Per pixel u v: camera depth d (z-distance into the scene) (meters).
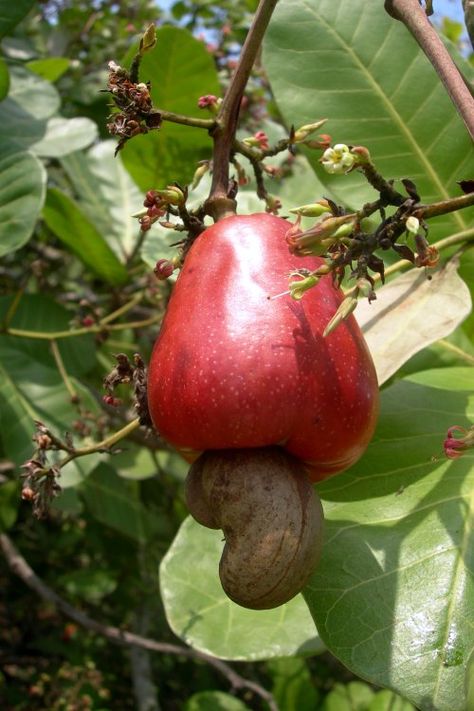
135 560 0.99
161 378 0.31
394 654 0.33
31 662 1.08
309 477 0.33
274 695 0.83
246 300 0.31
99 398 0.77
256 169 0.37
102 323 0.63
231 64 0.90
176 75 0.56
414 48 0.46
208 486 0.31
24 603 1.11
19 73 0.65
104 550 0.98
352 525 0.36
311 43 0.47
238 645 0.40
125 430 0.40
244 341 0.30
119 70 0.33
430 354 0.47
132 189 0.79
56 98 0.65
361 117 0.46
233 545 0.30
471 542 0.35
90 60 1.05
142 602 0.99
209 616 0.41
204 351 0.30
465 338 0.47
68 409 0.63
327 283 0.32
